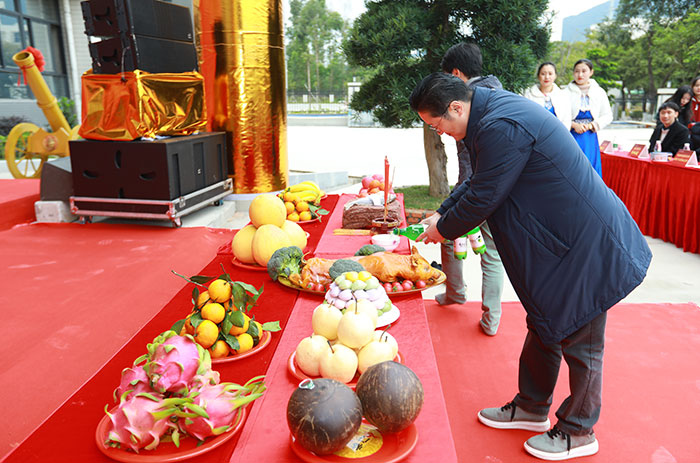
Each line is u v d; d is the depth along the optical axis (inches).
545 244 75.5
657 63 1576.0
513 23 270.2
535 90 209.0
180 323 65.5
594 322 77.2
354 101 315.9
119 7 163.3
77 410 54.7
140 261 135.9
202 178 200.4
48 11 528.4
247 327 66.5
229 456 47.3
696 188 204.1
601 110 219.0
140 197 172.2
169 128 187.3
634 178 246.5
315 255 103.0
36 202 178.4
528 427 92.6
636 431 92.4
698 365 116.2
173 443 48.2
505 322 139.8
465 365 116.8
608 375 112.0
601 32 1811.0
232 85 234.5
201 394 49.2
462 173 123.4
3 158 447.5
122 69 167.2
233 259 105.2
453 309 148.7
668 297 162.1
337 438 45.6
